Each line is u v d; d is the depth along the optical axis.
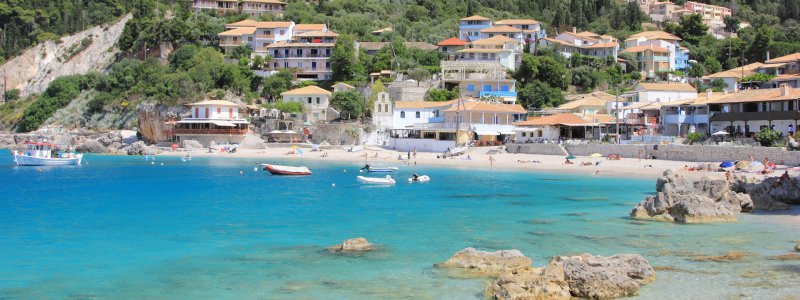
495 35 187.50
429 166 102.62
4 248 37.97
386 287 28.95
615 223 45.25
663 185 51.81
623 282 27.19
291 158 122.19
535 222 46.12
